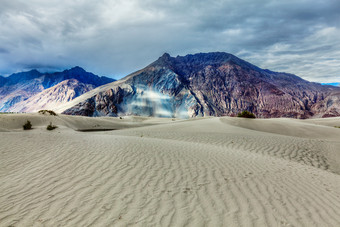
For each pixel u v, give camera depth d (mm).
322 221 3771
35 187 4766
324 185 5703
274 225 3541
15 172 5668
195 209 3959
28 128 21969
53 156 7055
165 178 5461
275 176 6074
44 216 3619
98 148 8281
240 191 4828
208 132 18875
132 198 4309
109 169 5980
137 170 5973
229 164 7023
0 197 4289
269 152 10477
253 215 3824
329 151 11555
